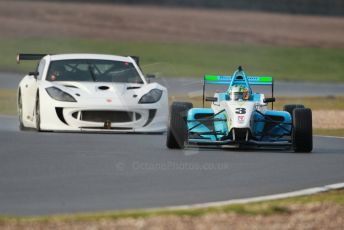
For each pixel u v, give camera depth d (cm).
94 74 5166
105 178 3250
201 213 2514
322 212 2611
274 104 8856
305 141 4266
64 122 4856
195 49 18962
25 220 2384
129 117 4875
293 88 12475
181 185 3128
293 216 2548
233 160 3897
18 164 3584
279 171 3569
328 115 7181
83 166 3556
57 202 2738
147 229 2311
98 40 19500
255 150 4384
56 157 3825
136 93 4969
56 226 2322
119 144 4466
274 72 16125
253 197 2897
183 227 2347
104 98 4872
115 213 2488
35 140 4547
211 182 3216
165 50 18525
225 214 2514
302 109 4312
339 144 4897
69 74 5144
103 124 4831
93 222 2369
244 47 19788
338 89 12594
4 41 18625
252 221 2453
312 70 16750
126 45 18962
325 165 3797
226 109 4238
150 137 4934
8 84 11944
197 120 4238
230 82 4447
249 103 4259
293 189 3097
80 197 2836
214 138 4394
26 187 3019
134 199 2812
